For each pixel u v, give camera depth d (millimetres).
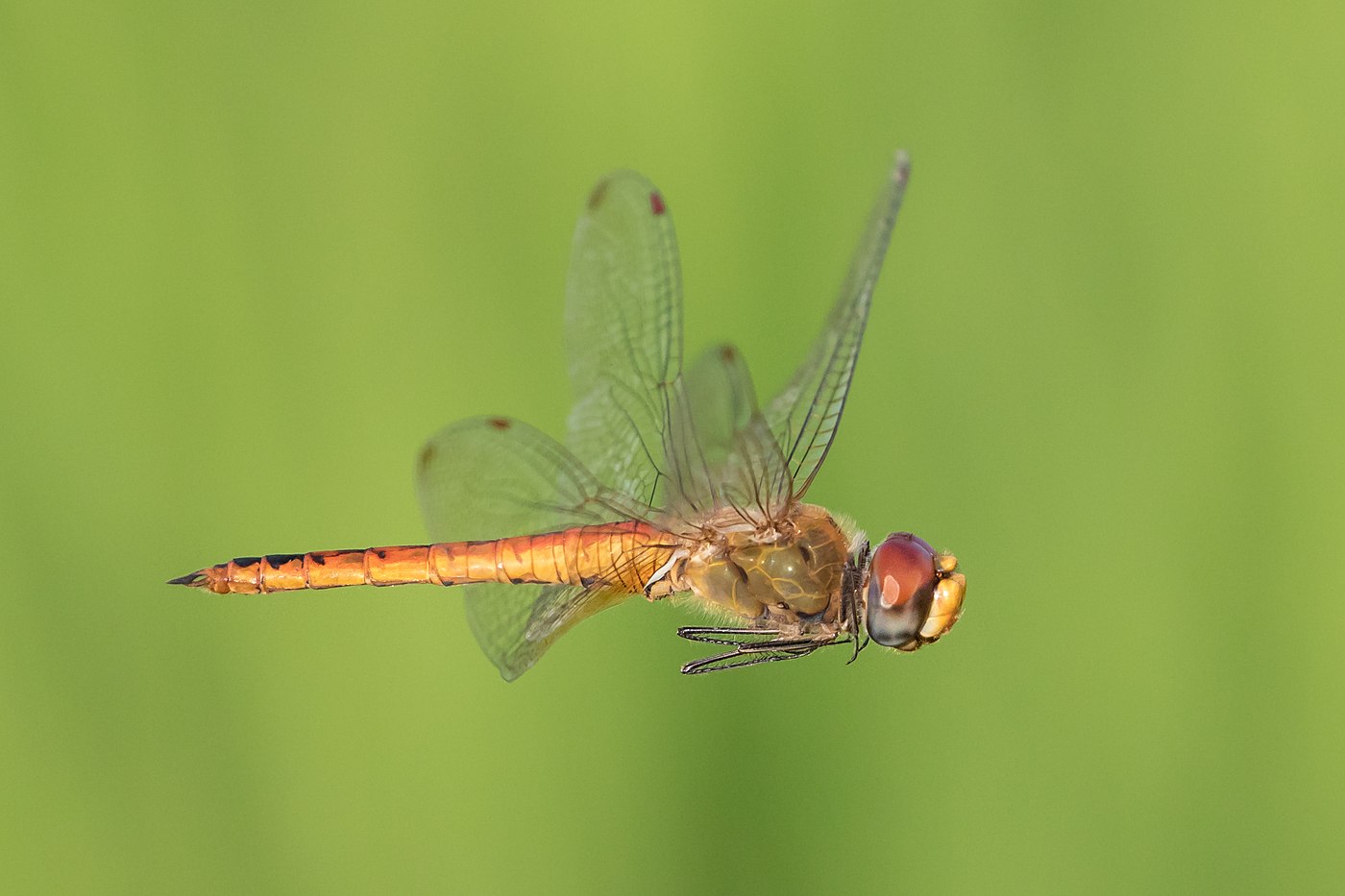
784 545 921
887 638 919
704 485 921
